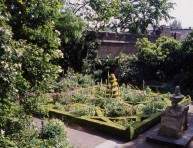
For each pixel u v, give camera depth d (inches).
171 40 815.1
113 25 1277.1
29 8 234.2
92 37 855.1
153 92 650.8
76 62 838.5
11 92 198.4
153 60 799.7
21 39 222.5
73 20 698.2
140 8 1269.7
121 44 997.2
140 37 1059.3
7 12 217.6
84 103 500.7
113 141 356.2
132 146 339.9
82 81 708.0
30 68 225.6
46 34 244.8
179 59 765.9
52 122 324.2
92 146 337.1
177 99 349.4
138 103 510.3
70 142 346.3
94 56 861.8
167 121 354.9
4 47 183.0
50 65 243.4
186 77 713.0
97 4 872.3
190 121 440.8
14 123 229.1
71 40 786.2
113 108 444.8
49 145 268.7
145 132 390.9
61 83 612.1
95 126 394.9
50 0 242.8
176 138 350.0
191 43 752.3
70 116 425.4
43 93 256.5
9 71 187.8
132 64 810.2
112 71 837.2
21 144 233.0
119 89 572.7
